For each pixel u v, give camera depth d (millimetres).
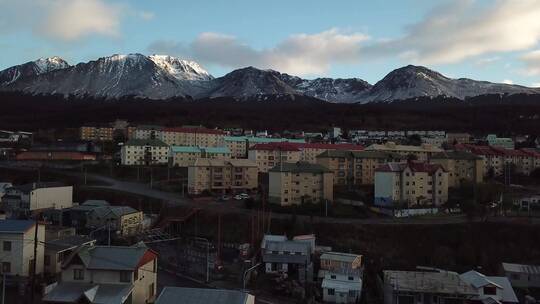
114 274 47656
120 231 91625
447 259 90875
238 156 195375
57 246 60906
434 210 115062
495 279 70312
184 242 94188
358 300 66188
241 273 74188
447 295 62250
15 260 56562
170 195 128750
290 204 116312
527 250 93188
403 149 169625
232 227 101500
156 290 59250
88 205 101000
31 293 49562
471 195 125062
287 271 76250
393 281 65562
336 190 133875
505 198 122750
